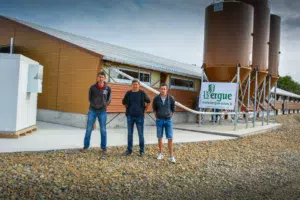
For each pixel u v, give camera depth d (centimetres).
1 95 736
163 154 688
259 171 619
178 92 1498
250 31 1297
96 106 641
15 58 742
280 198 454
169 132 623
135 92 642
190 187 480
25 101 802
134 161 600
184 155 702
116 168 540
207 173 570
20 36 1259
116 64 1107
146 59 1444
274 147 945
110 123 1091
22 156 565
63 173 484
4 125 738
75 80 1071
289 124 1978
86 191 419
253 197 452
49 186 421
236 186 504
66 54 1104
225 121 1727
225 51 1261
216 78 1317
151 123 1317
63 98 1109
